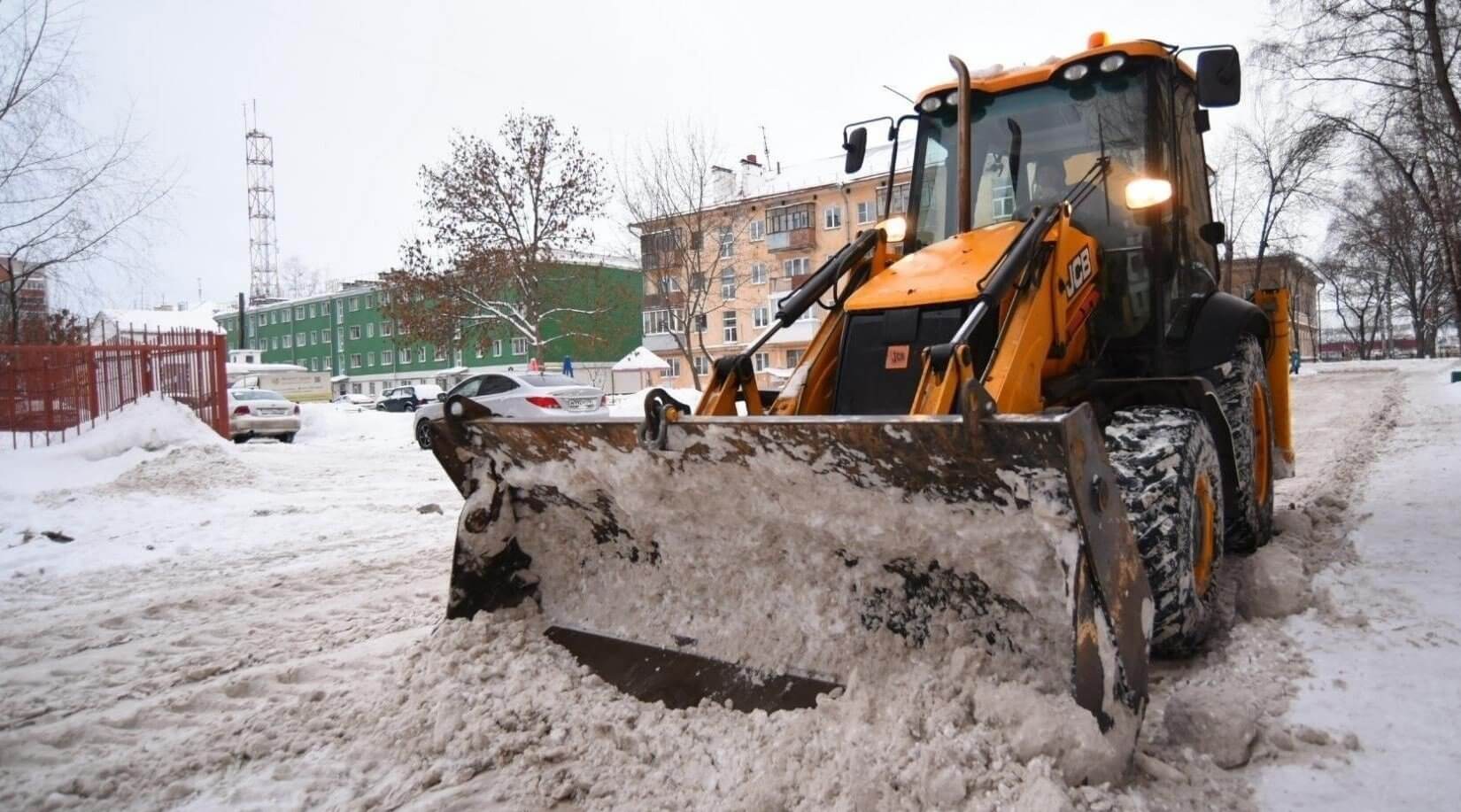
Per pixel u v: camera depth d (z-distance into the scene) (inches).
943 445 103.0
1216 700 110.6
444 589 215.9
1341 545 191.3
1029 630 111.2
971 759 98.1
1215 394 147.1
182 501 378.6
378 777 115.9
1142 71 168.2
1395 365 1374.3
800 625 126.9
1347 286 2153.1
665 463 129.0
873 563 121.6
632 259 1079.6
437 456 157.8
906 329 139.3
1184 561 123.2
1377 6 450.3
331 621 191.6
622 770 112.3
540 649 143.1
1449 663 127.3
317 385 2018.9
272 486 424.5
